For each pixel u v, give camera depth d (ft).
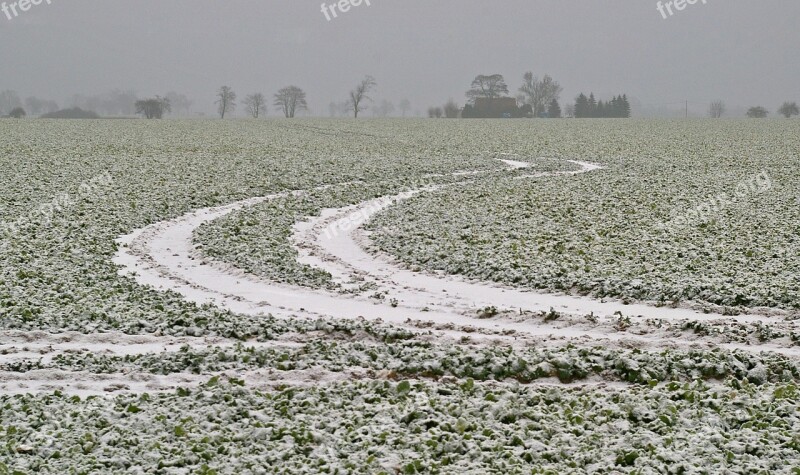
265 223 108.27
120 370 49.21
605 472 34.27
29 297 64.95
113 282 73.72
